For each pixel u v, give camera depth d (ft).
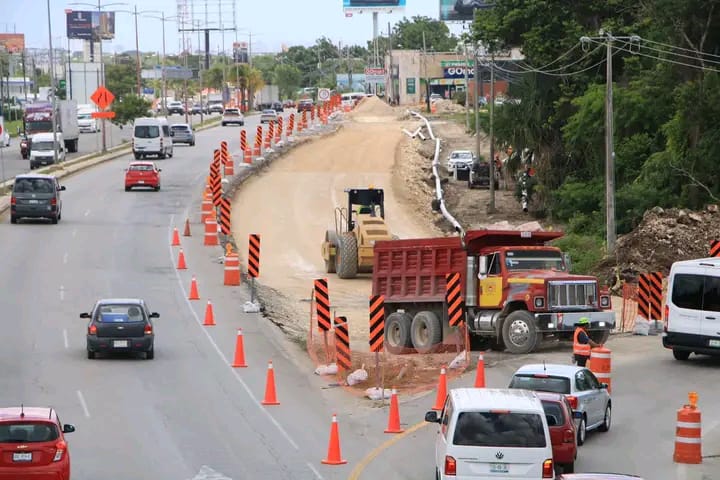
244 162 549.95
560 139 454.40
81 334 247.09
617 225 376.48
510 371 203.21
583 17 461.37
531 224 368.27
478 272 224.74
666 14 391.24
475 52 561.43
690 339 209.46
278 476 141.08
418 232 417.69
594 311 221.05
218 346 239.50
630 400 183.93
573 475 96.48
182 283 312.29
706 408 178.09
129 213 435.12
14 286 299.79
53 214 401.90
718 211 333.62
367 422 173.99
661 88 405.80
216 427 169.99
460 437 117.80
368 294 309.63
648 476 139.03
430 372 209.05
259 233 403.34
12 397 188.44
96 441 160.15
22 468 122.93
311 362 224.94
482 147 648.38
